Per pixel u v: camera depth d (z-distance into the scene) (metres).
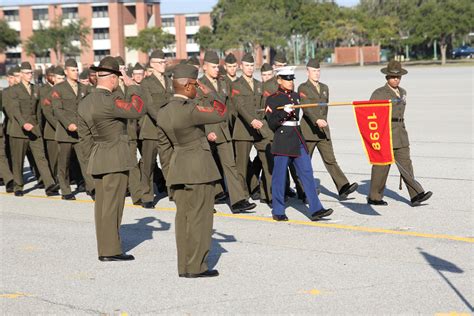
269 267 8.25
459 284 7.41
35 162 13.95
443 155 16.31
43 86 13.66
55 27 100.38
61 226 10.83
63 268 8.50
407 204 11.48
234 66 12.12
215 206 12.00
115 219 8.77
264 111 11.50
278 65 12.13
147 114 12.00
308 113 11.64
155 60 12.09
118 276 8.12
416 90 38.09
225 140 11.49
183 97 7.93
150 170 12.09
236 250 9.05
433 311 6.67
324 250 8.92
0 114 14.73
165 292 7.48
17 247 9.55
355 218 10.64
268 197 11.97
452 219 10.32
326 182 13.77
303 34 106.69
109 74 8.77
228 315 6.74
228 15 108.62
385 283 7.51
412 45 100.19
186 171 7.81
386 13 103.94
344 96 35.91
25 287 7.80
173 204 12.44
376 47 103.44
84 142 9.13
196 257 7.92
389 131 10.45
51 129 13.69
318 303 6.98
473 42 110.88
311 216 10.52
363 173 14.51
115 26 109.50
